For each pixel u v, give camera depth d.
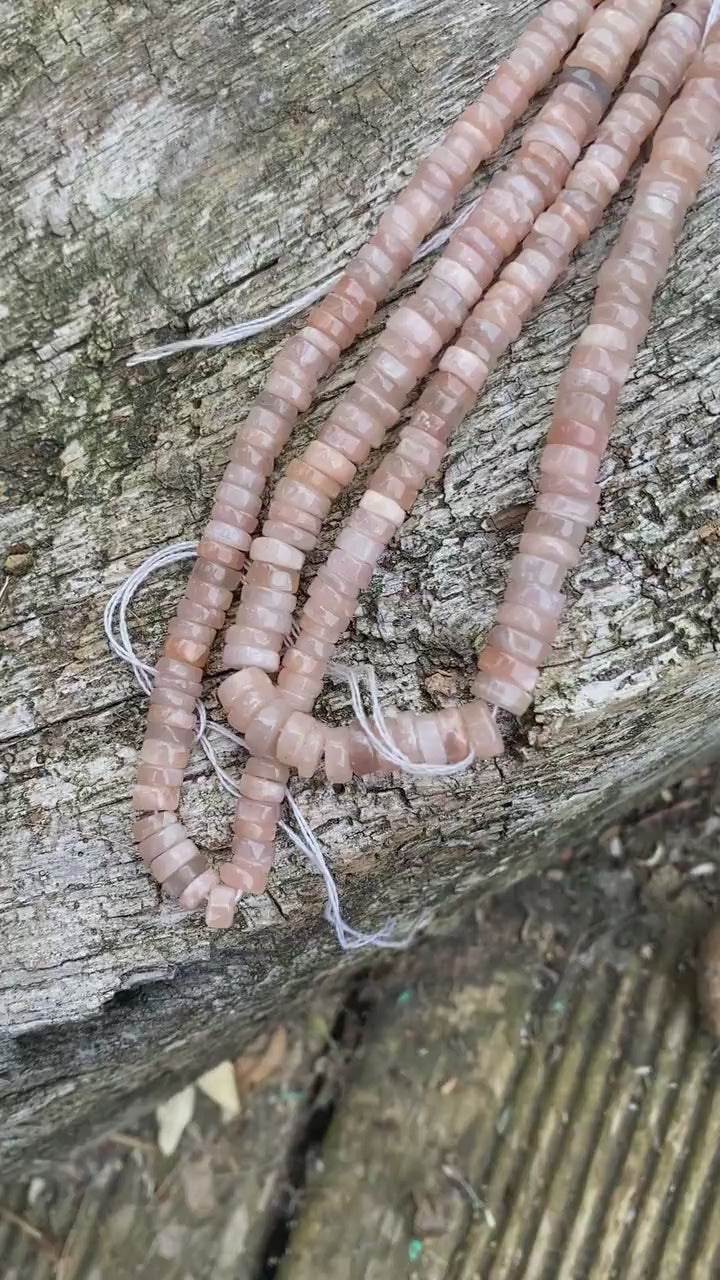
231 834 0.35
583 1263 0.38
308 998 0.39
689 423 0.34
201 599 0.35
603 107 0.35
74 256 0.35
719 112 0.34
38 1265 0.38
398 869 0.35
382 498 0.34
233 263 0.35
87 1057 0.36
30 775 0.35
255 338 0.35
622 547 0.34
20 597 0.35
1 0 0.36
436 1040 0.39
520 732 0.34
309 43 0.35
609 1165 0.38
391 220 0.34
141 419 0.35
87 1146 0.39
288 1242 0.38
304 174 0.35
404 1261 0.38
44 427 0.35
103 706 0.35
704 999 0.39
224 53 0.35
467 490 0.34
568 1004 0.39
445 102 0.35
